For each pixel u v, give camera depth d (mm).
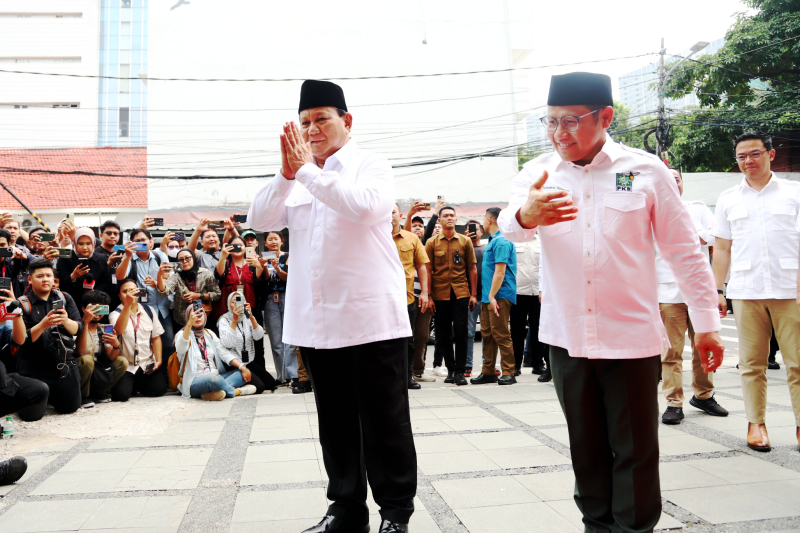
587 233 2008
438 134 18109
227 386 5637
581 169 2047
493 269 6250
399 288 2492
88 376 5242
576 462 2086
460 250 6324
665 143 16453
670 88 17156
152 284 6121
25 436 4203
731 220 3918
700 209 4852
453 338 6430
